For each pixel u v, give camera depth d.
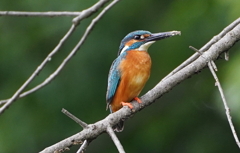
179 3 13.62
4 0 13.40
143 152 13.92
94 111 13.45
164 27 13.48
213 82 13.67
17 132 13.36
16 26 13.73
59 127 13.42
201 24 13.08
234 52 12.45
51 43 13.47
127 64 8.31
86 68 13.34
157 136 13.88
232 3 11.59
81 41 6.15
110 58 13.31
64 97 13.34
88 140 6.48
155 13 13.86
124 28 13.59
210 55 7.07
